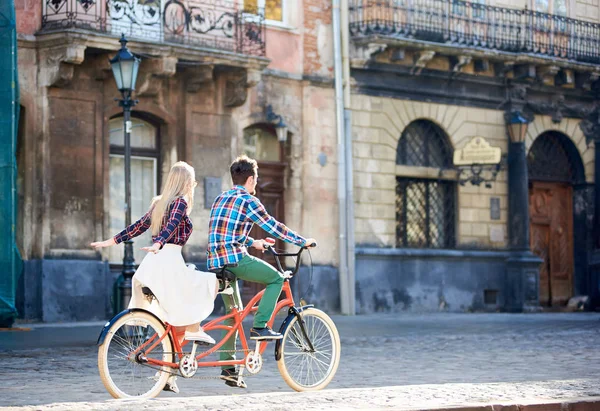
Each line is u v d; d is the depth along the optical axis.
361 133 35.53
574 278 41.75
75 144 28.97
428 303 36.78
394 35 35.50
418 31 36.22
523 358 19.36
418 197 37.47
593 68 41.00
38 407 10.48
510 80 39.53
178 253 12.10
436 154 38.00
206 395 13.19
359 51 35.38
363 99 35.66
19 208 28.34
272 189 33.72
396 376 16.06
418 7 36.66
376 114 35.94
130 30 29.52
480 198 38.75
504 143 39.59
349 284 34.50
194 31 30.95
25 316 27.95
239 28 31.91
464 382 15.08
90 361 17.98
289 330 12.98
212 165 31.88
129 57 24.14
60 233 28.62
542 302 40.78
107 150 29.62
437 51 36.53
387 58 35.97
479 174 37.47
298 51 34.31
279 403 11.13
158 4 30.22
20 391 13.59
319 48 34.78
